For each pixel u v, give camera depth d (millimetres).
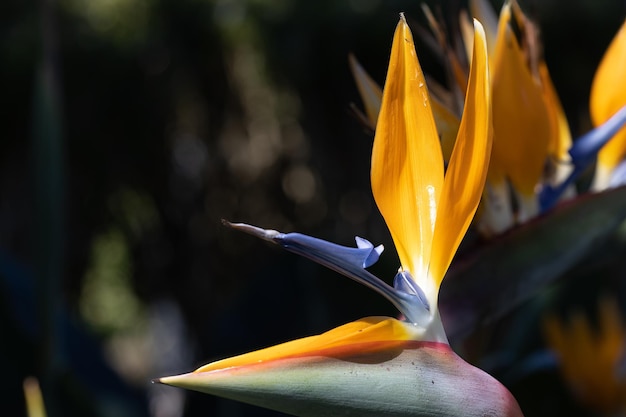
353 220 3447
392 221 808
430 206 808
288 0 2895
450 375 784
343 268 797
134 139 3293
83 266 3543
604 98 932
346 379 772
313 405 768
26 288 1309
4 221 3264
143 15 2988
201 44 3119
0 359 1257
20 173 3230
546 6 2750
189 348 3582
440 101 905
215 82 3262
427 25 2578
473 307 895
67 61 2945
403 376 778
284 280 1352
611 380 1132
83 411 1124
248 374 765
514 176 899
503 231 896
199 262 3584
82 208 3426
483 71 780
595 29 2768
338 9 2791
